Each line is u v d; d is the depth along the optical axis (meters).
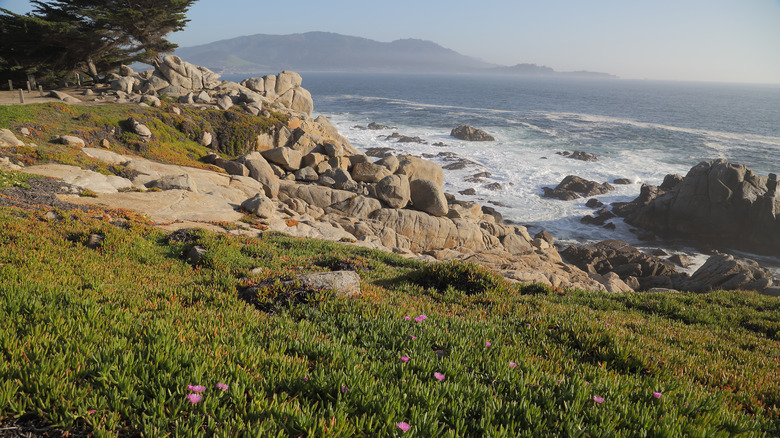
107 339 5.14
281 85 61.16
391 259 19.16
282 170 40.00
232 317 7.21
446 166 75.31
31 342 4.79
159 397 4.02
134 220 20.77
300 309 8.16
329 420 3.93
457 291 11.69
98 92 52.19
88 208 20.86
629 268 40.47
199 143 44.91
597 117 155.12
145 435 3.57
